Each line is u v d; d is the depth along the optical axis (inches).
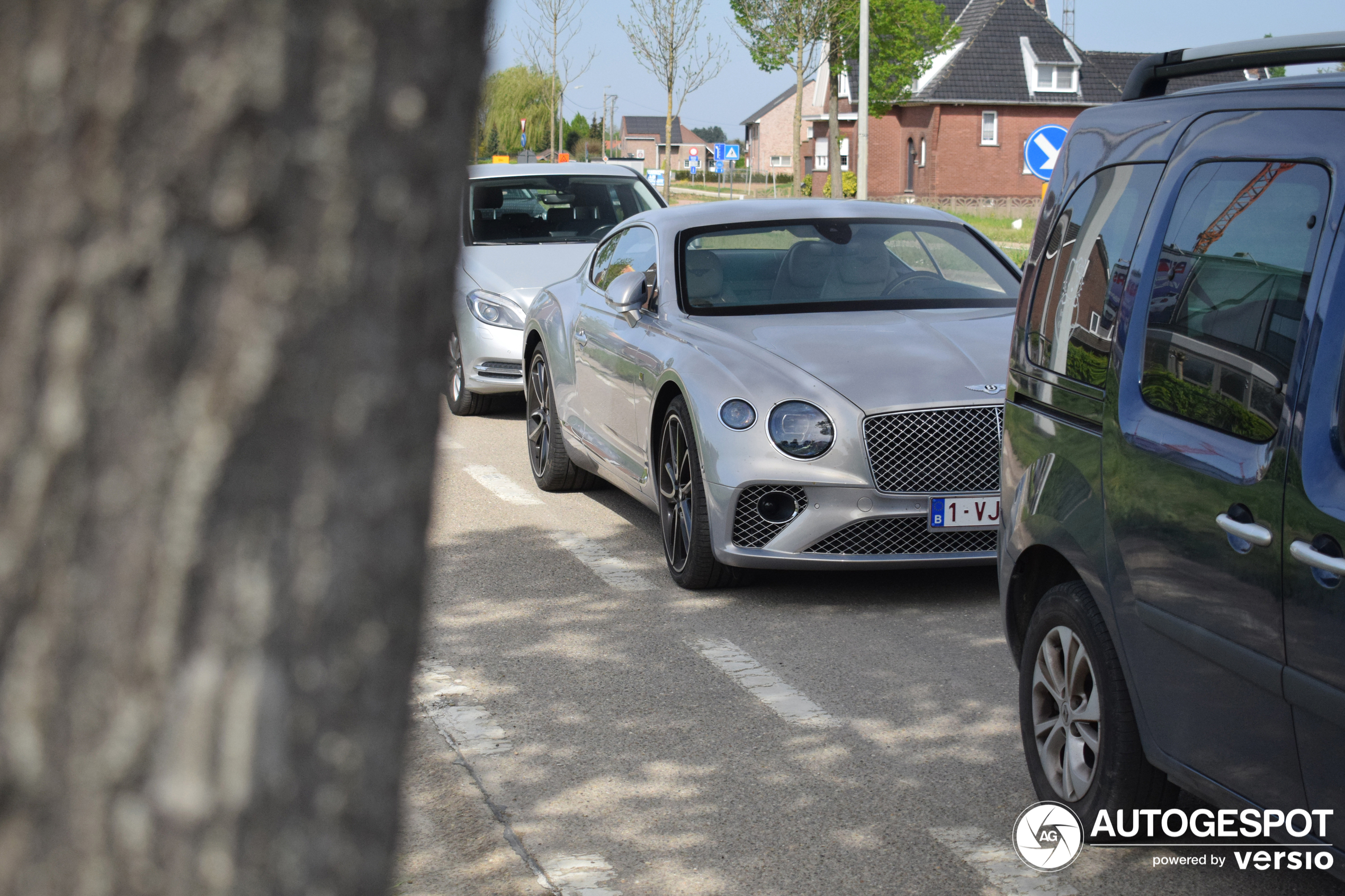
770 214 283.9
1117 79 2470.5
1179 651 120.4
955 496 217.2
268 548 40.0
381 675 42.5
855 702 179.3
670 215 290.2
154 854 40.7
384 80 39.1
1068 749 138.8
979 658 197.2
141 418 39.0
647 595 234.2
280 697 40.8
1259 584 109.7
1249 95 125.6
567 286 328.8
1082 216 145.1
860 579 242.4
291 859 41.6
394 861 44.7
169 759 40.4
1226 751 115.5
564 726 172.1
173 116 37.9
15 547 39.4
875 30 1941.4
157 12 37.5
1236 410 115.7
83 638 39.8
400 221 40.1
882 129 2475.4
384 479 41.4
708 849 136.4
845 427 217.0
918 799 148.3
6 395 39.0
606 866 132.9
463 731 170.6
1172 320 126.2
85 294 38.4
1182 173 130.6
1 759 40.1
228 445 39.1
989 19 2434.8
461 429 418.6
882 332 241.6
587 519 296.0
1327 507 103.1
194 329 38.9
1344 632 101.0
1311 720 105.0
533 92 2957.7
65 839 40.6
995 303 264.4
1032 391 147.4
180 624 39.8
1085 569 134.0
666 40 1504.7
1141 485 125.3
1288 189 115.7
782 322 252.7
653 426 250.1
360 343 40.1
